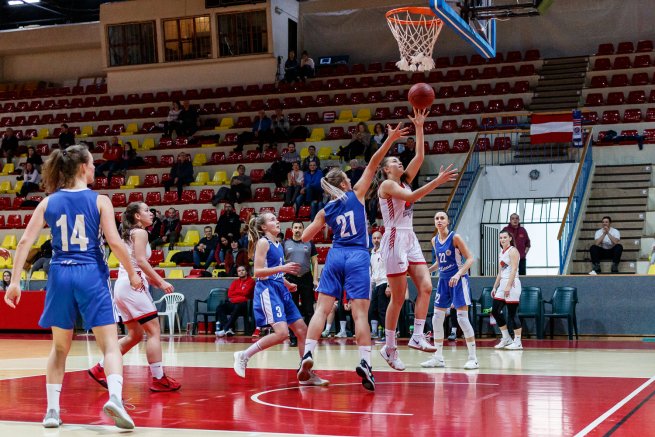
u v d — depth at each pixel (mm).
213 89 25672
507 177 19391
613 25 23500
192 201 21172
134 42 26516
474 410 5461
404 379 7551
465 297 8664
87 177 5191
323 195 19266
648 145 19250
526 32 24234
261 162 22172
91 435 4680
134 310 6844
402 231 7219
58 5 28219
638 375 7801
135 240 6863
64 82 28672
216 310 16312
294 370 8703
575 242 17312
